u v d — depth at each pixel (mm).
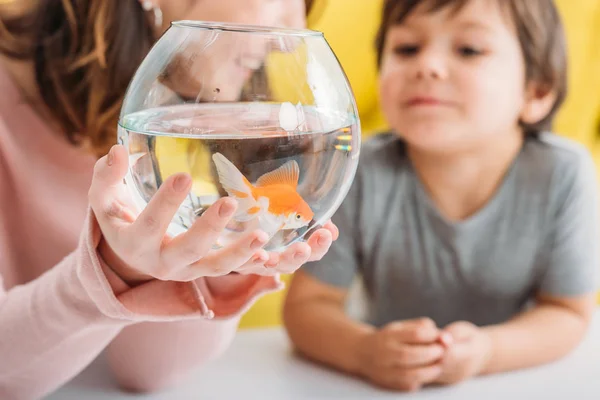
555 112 1062
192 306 488
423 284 1025
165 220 370
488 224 1002
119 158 388
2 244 759
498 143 994
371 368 768
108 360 727
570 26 1224
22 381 595
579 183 1011
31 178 777
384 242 1021
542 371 823
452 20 911
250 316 1100
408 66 932
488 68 915
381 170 1024
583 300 966
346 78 436
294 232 389
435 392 754
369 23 1134
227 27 390
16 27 801
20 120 790
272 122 362
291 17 701
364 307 1071
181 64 381
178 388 725
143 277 480
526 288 1017
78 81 793
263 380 758
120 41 777
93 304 504
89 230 438
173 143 348
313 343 827
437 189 1016
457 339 783
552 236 996
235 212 365
